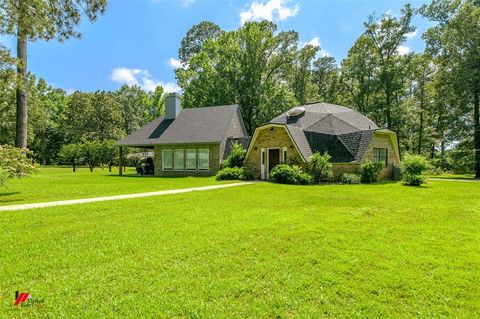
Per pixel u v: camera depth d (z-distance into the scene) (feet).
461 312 9.93
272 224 21.11
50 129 175.63
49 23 37.86
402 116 111.14
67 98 195.42
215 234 18.47
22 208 26.91
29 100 130.93
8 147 38.50
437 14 89.35
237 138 77.71
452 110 90.12
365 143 59.72
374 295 10.98
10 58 39.11
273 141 61.72
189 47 148.56
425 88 108.58
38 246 16.14
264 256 14.74
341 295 10.99
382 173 63.87
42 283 11.73
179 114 92.38
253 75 112.78
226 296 10.85
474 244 16.87
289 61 126.31
